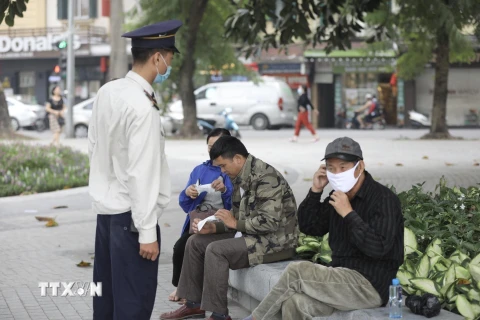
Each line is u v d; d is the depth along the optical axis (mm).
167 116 39031
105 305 5988
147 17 33156
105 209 5621
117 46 18734
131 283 5645
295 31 14758
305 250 8008
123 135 5543
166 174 5746
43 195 16875
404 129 47219
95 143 5711
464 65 49375
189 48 33812
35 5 53125
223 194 8023
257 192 7250
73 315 7754
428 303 5633
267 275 7074
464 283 6340
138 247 5645
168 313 7695
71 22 37875
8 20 11781
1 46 53688
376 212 5789
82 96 54250
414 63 33969
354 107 49500
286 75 49031
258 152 26625
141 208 5445
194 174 8312
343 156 5746
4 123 34188
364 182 5891
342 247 6062
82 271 9750
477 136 36969
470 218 8828
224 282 7195
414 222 8344
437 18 18109
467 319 5613
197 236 7664
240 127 45469
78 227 13000
